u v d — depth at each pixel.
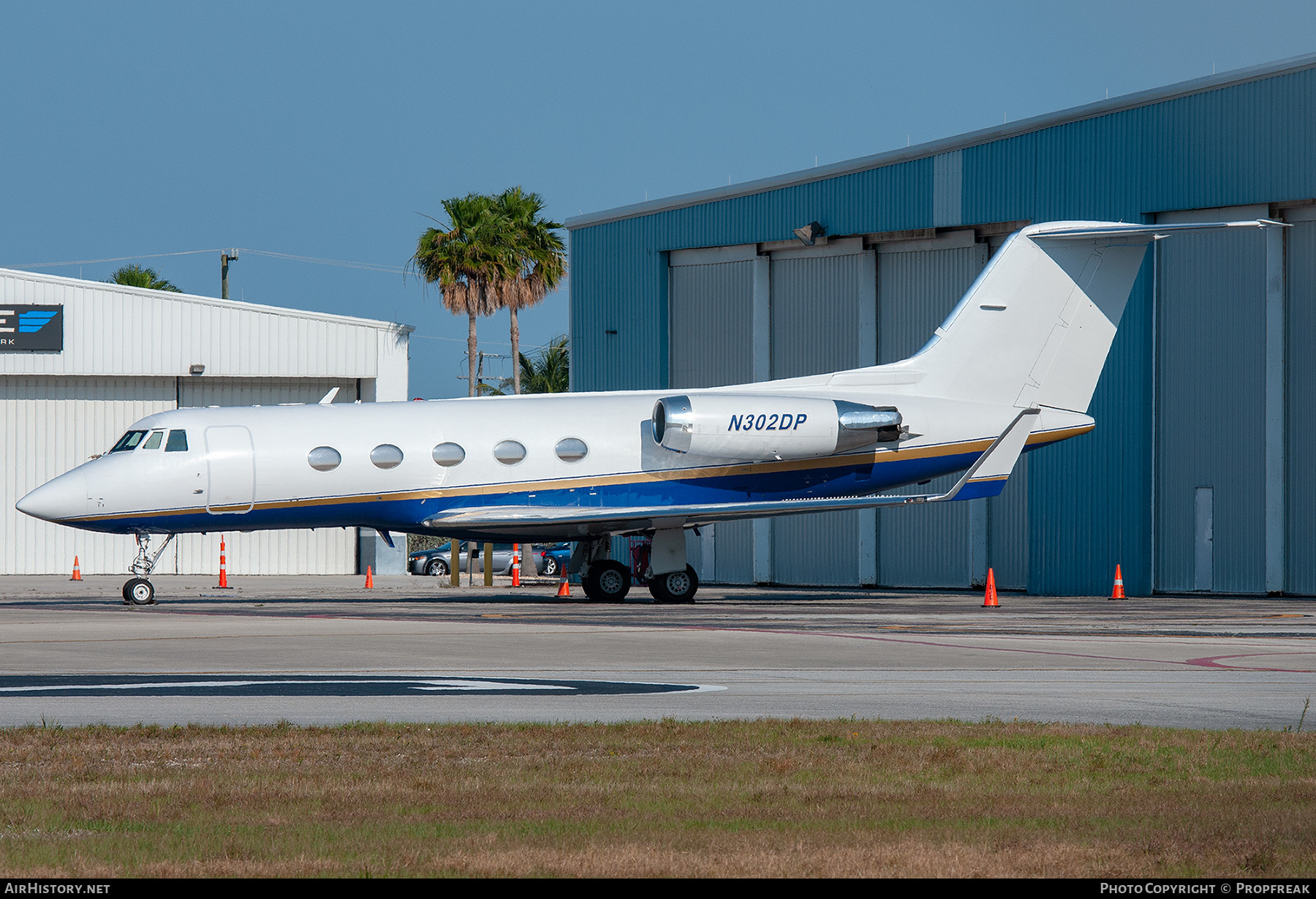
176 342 152.88
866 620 77.62
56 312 150.88
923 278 129.12
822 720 37.84
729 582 142.62
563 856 22.58
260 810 26.33
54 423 154.75
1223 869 21.83
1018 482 124.88
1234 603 100.38
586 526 95.12
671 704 41.66
